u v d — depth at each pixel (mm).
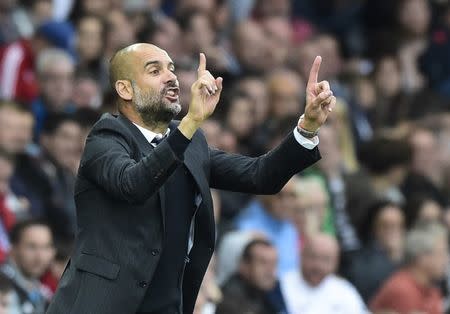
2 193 32438
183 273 19422
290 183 35500
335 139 40156
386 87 48250
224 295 31234
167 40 42875
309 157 19344
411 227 38094
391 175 41188
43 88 38781
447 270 37062
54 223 33969
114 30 41750
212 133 36875
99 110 36250
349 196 38531
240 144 40125
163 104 19047
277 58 46375
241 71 45312
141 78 19047
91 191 18844
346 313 33594
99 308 18406
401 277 34375
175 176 19234
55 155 35219
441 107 48531
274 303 32219
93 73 41188
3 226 32188
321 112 19156
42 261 30188
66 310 18516
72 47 41594
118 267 18531
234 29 47188
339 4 52656
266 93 42312
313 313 33250
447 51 50812
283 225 35500
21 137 34469
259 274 31844
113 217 18719
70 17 44500
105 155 18484
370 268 35625
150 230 18734
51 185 34469
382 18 52781
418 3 52469
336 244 34469
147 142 19109
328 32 52188
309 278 33531
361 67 50375
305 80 47062
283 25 47375
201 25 44656
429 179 42000
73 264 18812
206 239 19438
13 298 29094
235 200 36125
